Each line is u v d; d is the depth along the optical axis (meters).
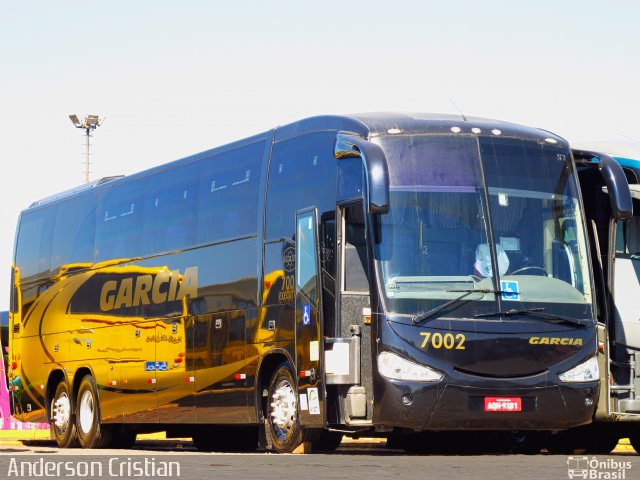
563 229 29.28
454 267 27.98
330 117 30.09
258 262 32.09
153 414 37.56
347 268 28.53
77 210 44.16
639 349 31.16
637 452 35.09
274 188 31.73
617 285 31.12
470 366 27.58
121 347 39.81
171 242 37.16
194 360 35.09
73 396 43.28
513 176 29.12
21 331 47.34
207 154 35.91
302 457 26.25
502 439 36.59
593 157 30.91
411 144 28.64
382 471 20.83
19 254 48.22
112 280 40.78
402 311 27.42
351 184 28.34
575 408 28.34
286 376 30.59
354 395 28.11
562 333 28.36
